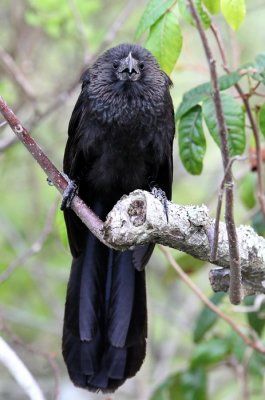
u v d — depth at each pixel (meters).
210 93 9.27
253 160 10.83
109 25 16.02
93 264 10.08
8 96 14.24
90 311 9.95
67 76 15.65
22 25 15.53
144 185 10.40
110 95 9.99
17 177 17.25
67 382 15.70
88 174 10.27
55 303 16.23
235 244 7.61
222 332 13.20
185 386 11.59
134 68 9.91
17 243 16.28
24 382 9.04
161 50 9.03
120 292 10.02
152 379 15.05
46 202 16.69
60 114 16.47
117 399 15.33
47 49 16.17
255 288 8.53
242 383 11.87
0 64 15.02
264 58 9.27
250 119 9.42
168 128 10.23
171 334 16.50
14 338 11.39
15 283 16.25
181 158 9.65
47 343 16.50
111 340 9.88
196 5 8.71
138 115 9.98
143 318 9.98
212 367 12.29
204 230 7.93
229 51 15.12
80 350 9.83
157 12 8.89
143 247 9.80
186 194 17.17
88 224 8.59
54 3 13.55
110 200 10.50
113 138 10.02
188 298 16.41
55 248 16.38
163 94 10.16
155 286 17.25
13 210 17.16
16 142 14.01
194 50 15.25
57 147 16.97
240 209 14.61
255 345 10.53
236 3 8.39
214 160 17.02
